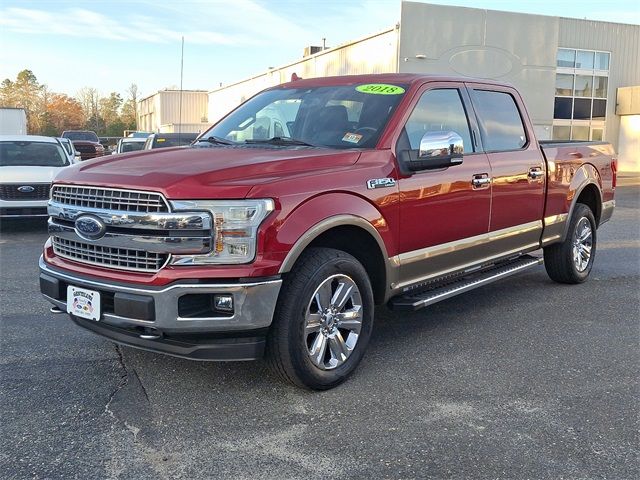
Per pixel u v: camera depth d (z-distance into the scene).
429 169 4.54
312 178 3.87
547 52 28.52
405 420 3.65
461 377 4.30
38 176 10.78
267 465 3.16
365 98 4.87
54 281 4.03
